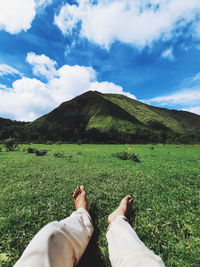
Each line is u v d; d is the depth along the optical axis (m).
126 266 1.29
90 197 3.88
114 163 9.78
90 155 15.51
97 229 2.51
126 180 5.62
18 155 15.05
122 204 3.04
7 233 2.45
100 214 3.02
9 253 2.06
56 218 2.87
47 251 1.25
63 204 3.45
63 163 9.55
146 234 2.44
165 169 7.84
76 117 170.38
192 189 4.73
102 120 155.25
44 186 4.82
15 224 2.68
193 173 6.89
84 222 2.01
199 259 1.98
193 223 2.80
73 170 7.31
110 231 1.84
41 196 3.96
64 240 1.46
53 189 4.52
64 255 1.37
